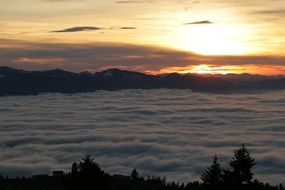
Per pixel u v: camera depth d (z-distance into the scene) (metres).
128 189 121.50
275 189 94.25
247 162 44.06
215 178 47.50
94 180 46.16
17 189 139.38
